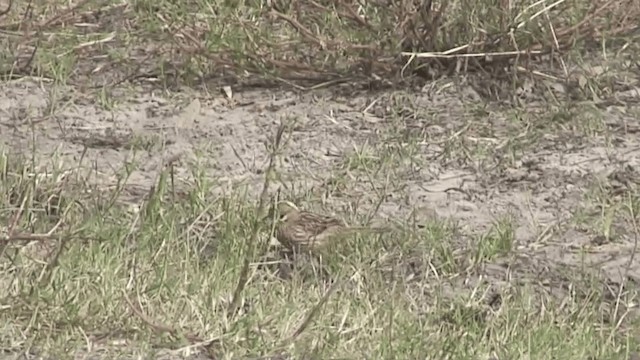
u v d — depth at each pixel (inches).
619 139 554.9
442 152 535.8
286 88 586.2
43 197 469.1
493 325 402.9
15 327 378.9
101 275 405.4
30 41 614.5
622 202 498.6
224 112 566.3
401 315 403.2
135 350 372.8
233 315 393.7
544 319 411.2
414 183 511.5
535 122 561.9
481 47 585.3
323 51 594.9
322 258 442.6
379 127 558.3
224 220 457.7
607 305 429.1
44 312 384.2
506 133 554.3
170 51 604.4
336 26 602.2
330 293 394.6
